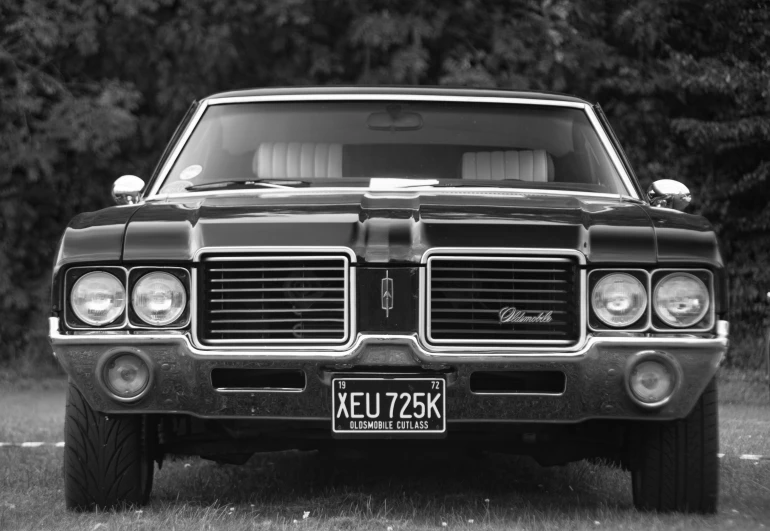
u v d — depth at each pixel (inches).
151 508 202.4
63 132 609.0
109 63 653.9
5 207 614.5
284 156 227.3
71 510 201.5
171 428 210.4
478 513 206.7
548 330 182.9
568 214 189.0
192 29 631.2
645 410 182.7
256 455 281.4
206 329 183.8
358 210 186.9
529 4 672.4
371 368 181.6
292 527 187.6
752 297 636.1
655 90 653.9
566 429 201.0
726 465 269.0
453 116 234.8
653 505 202.2
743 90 642.2
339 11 647.8
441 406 180.7
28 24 621.0
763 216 637.9
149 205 202.7
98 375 183.5
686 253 184.4
